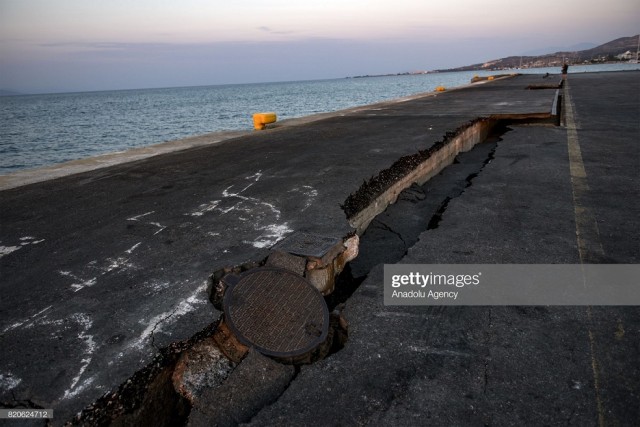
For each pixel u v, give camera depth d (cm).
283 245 369
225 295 292
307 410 209
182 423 227
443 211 490
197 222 443
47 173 723
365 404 211
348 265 428
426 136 891
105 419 202
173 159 812
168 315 274
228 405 221
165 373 236
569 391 212
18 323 272
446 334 264
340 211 455
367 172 612
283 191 539
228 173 659
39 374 223
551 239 393
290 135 1055
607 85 2292
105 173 708
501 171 650
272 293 304
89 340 251
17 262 365
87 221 464
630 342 246
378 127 1089
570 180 581
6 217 490
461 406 206
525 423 195
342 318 295
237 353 259
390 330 272
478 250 380
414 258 374
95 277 330
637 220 428
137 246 387
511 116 1157
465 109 1377
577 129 970
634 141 809
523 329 264
